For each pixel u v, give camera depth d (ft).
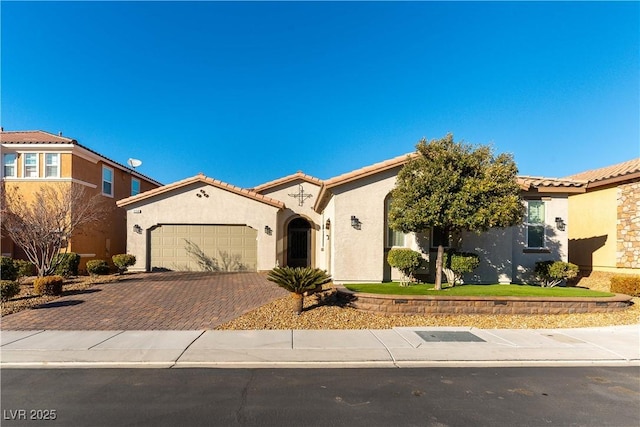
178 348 23.62
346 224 41.75
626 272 49.47
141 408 15.80
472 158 34.35
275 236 60.03
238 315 31.60
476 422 14.90
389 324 30.30
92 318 30.63
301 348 24.00
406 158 40.29
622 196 50.52
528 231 45.96
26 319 30.22
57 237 47.09
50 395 17.07
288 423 14.64
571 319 32.32
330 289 39.11
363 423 14.71
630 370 21.20
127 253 58.39
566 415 15.57
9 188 56.95
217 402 16.46
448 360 22.31
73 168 59.21
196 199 59.72
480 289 37.17
